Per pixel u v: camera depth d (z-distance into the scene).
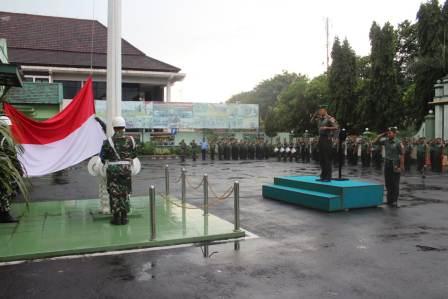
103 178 8.90
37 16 39.41
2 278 5.41
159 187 14.73
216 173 20.55
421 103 30.00
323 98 41.16
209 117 37.72
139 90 38.50
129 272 5.63
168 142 37.03
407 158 22.33
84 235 7.29
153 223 7.03
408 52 40.44
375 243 7.17
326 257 6.34
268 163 29.03
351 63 36.44
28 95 28.27
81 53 37.59
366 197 10.46
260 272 5.64
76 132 9.76
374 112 33.78
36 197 12.28
